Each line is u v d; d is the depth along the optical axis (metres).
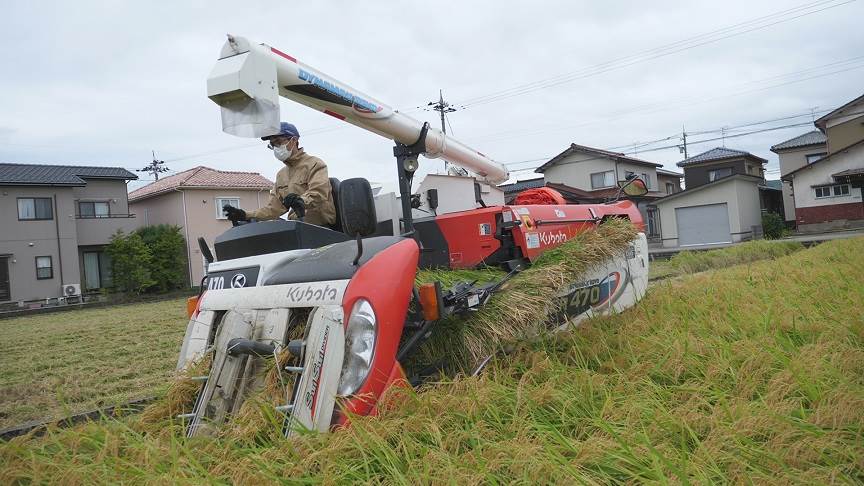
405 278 3.02
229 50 3.47
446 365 3.50
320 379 2.64
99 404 5.04
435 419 2.66
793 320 4.06
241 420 2.70
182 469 2.40
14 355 8.64
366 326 2.82
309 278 3.09
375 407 2.74
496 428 2.69
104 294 25.30
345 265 3.02
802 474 2.11
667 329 4.31
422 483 2.15
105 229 26.73
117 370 6.64
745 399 2.88
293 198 3.69
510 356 3.71
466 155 5.91
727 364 3.27
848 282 5.64
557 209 5.30
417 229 5.06
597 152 32.47
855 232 26.23
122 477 2.38
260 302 3.20
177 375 3.31
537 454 2.27
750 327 4.23
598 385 3.12
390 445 2.49
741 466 2.18
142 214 30.39
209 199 28.45
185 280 27.58
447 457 2.28
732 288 6.16
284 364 2.88
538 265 4.38
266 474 2.24
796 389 2.91
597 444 2.35
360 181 2.98
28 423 4.46
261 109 3.45
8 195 24.11
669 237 32.31
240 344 2.92
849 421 2.47
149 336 10.01
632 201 6.74
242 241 3.69
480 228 4.77
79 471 2.40
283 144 4.17
